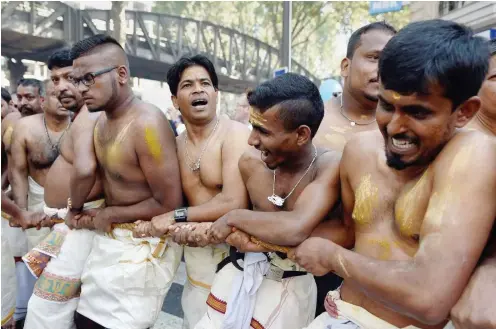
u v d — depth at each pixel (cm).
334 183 140
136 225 182
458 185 96
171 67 186
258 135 142
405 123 96
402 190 111
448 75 90
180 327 275
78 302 200
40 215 224
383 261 103
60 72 233
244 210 147
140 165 179
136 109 181
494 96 134
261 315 150
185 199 192
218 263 178
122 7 760
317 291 188
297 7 837
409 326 109
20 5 711
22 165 270
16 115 300
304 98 138
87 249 202
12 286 235
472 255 93
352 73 191
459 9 489
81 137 194
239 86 862
